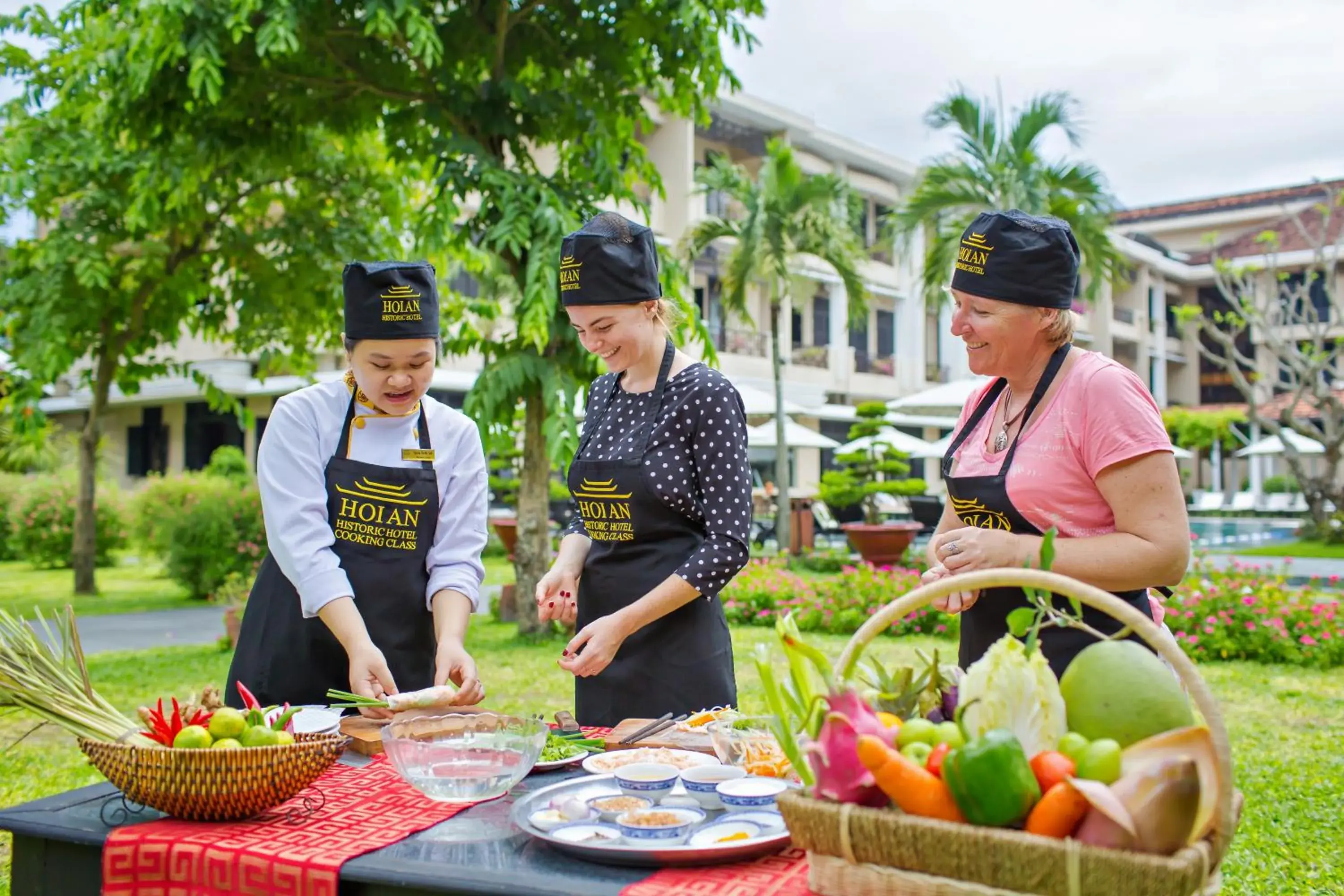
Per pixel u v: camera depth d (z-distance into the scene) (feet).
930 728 4.18
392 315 7.54
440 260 25.75
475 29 23.82
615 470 8.27
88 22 28.89
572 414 23.97
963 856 3.68
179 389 68.03
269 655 8.09
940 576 6.43
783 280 53.06
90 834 5.19
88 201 32.30
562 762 6.38
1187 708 4.09
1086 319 112.47
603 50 24.41
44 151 31.91
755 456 89.10
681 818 4.90
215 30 21.24
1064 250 6.40
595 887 4.33
